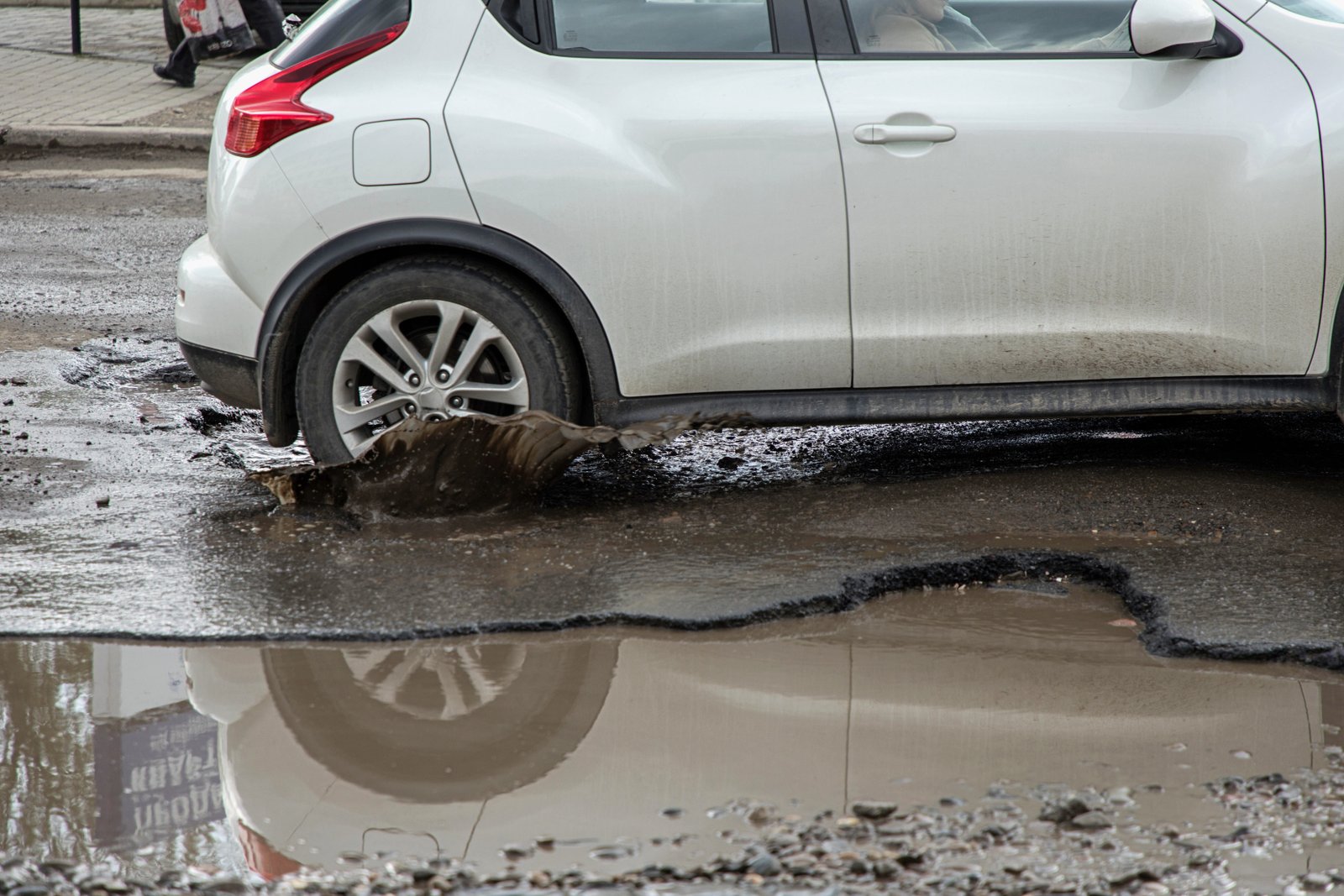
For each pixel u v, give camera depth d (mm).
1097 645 4691
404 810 3625
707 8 5801
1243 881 3232
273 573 5199
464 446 5785
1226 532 5477
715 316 5742
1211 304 5711
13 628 4707
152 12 26922
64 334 9320
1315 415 7250
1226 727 4055
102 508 5977
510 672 4473
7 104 19766
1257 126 5613
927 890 3209
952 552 5332
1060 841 3422
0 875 3301
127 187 15914
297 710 4207
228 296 5867
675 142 5660
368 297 5777
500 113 5645
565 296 5688
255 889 3250
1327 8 5875
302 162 5660
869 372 5809
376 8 5812
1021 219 5672
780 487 6254
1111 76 5703
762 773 3803
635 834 3482
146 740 4016
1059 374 5828
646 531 5668
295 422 6082
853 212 5672
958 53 5754
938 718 4145
